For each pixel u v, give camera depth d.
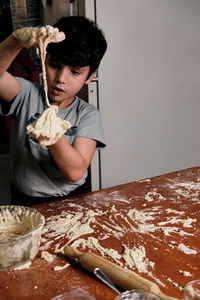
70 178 1.18
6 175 3.68
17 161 1.36
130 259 0.81
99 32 1.22
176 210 1.12
